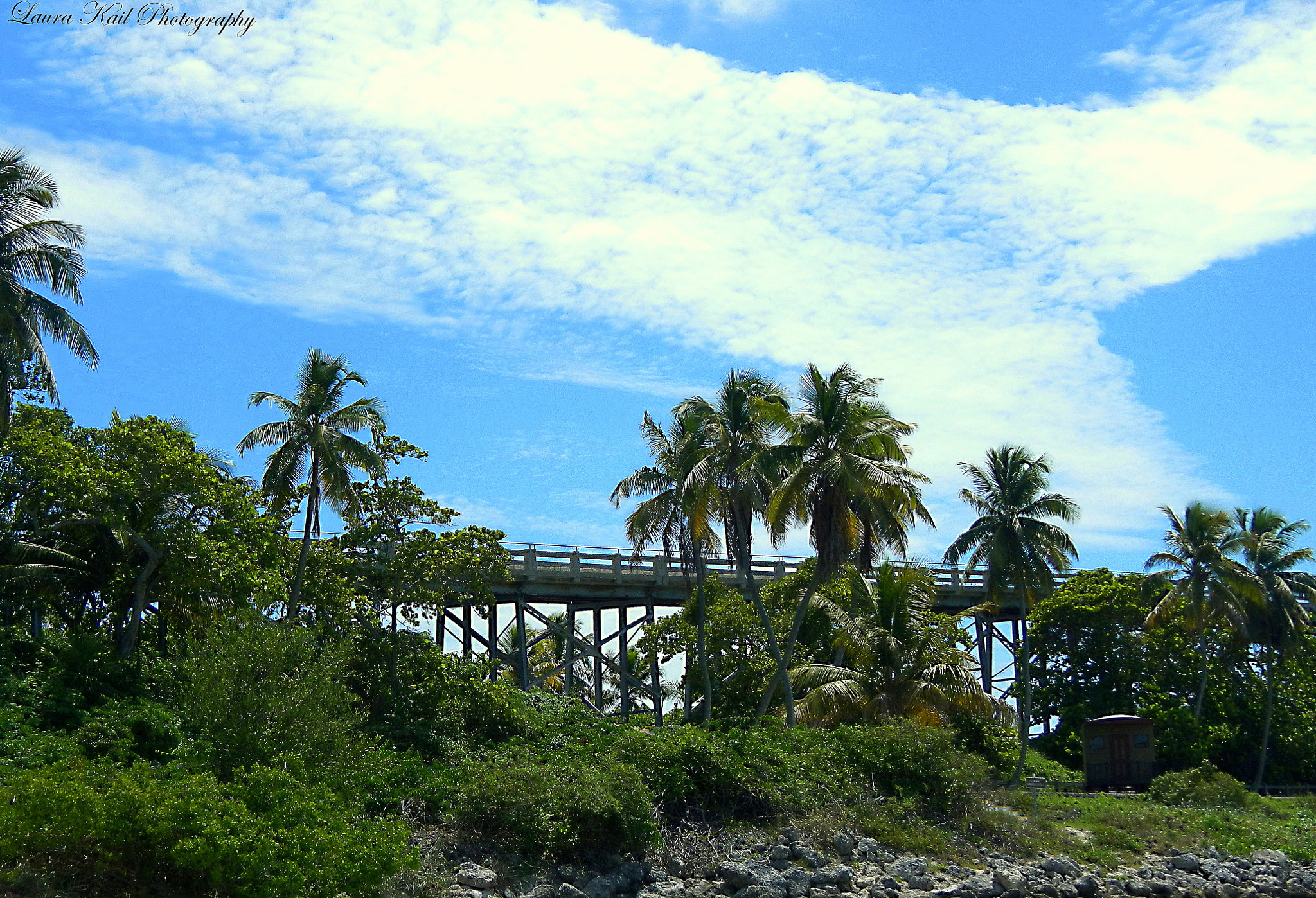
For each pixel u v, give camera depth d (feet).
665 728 97.40
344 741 74.79
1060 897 80.94
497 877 70.23
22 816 53.01
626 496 130.82
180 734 80.89
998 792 103.30
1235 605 164.35
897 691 113.50
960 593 190.60
